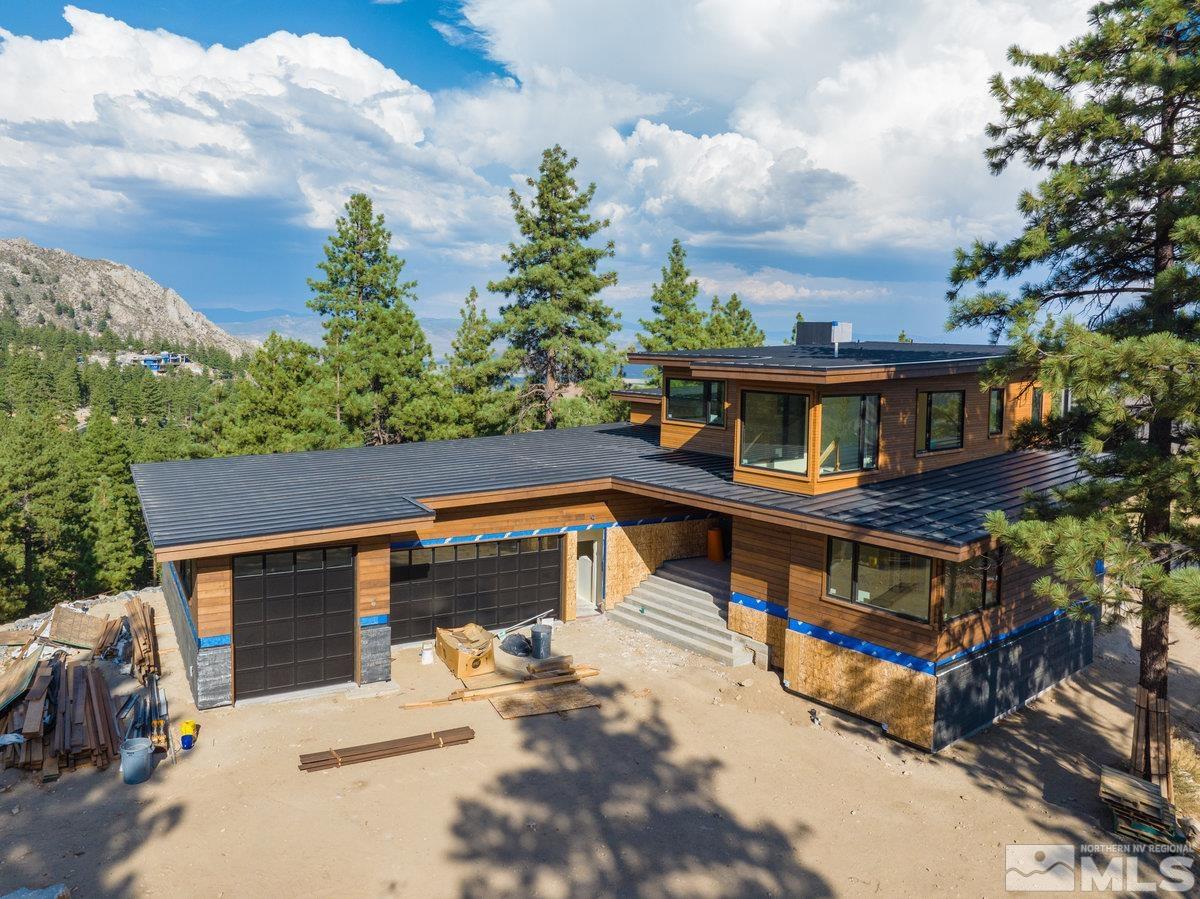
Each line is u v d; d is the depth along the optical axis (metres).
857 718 16.28
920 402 20.41
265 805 12.55
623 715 16.17
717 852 11.87
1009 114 15.05
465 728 15.20
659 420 31.95
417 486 19.50
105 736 13.80
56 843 11.38
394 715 15.80
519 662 18.14
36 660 16.27
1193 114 14.01
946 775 14.41
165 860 11.11
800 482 17.92
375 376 38.50
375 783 13.31
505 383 42.00
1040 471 21.02
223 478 20.80
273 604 16.25
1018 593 17.19
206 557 14.87
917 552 14.01
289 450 35.12
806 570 17.03
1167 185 13.16
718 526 23.78
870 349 25.61
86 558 47.22
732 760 14.60
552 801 12.99
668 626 20.52
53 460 49.38
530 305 41.00
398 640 19.69
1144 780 13.38
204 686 15.59
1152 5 13.22
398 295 45.41
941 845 12.31
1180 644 22.58
